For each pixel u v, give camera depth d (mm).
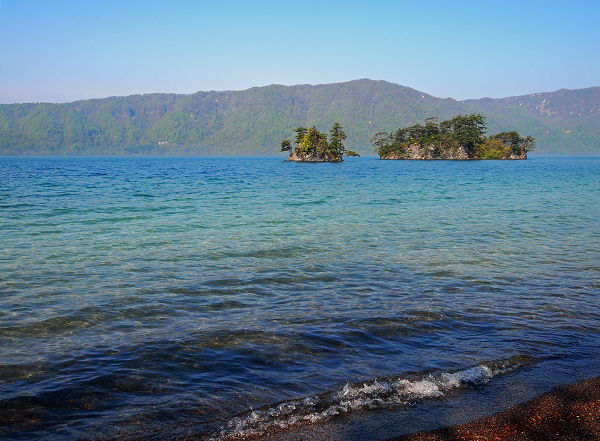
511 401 6027
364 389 6340
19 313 9484
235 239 17516
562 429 5391
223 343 7949
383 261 14125
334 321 9008
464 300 10391
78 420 5609
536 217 23625
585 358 7340
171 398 6117
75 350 7672
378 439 5176
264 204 29438
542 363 7164
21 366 7059
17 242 16703
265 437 5262
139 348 7746
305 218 23156
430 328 8656
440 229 19969
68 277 12211
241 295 10773
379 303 10156
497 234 18797
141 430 5402
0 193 35250
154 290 11141
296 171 88812
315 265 13594
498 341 8039
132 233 18688
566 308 9852
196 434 5316
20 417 5656
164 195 35406
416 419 5613
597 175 69125
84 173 75188
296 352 7574
